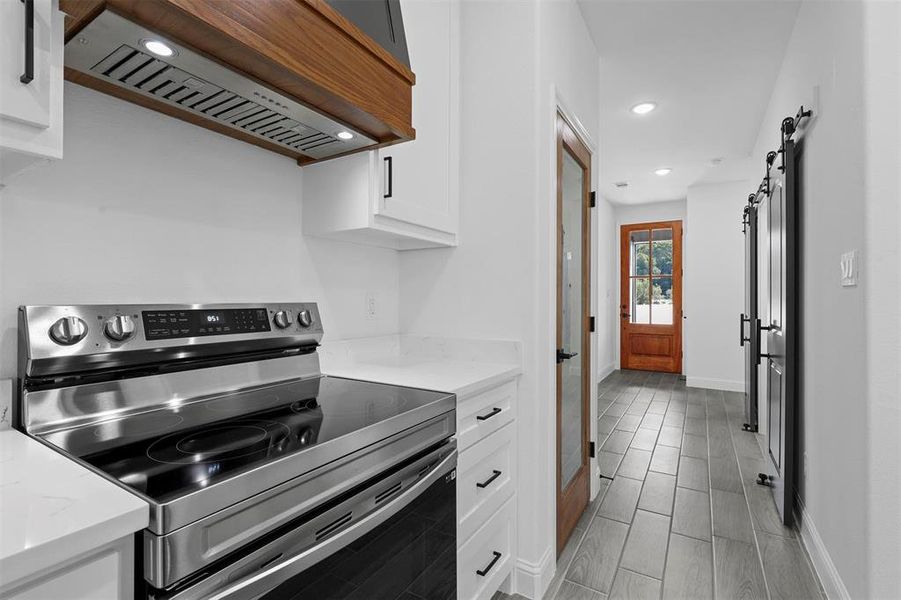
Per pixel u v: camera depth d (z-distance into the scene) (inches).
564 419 82.7
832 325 68.0
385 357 76.9
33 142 27.3
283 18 38.9
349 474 35.6
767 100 131.8
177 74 39.4
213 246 52.9
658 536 84.2
